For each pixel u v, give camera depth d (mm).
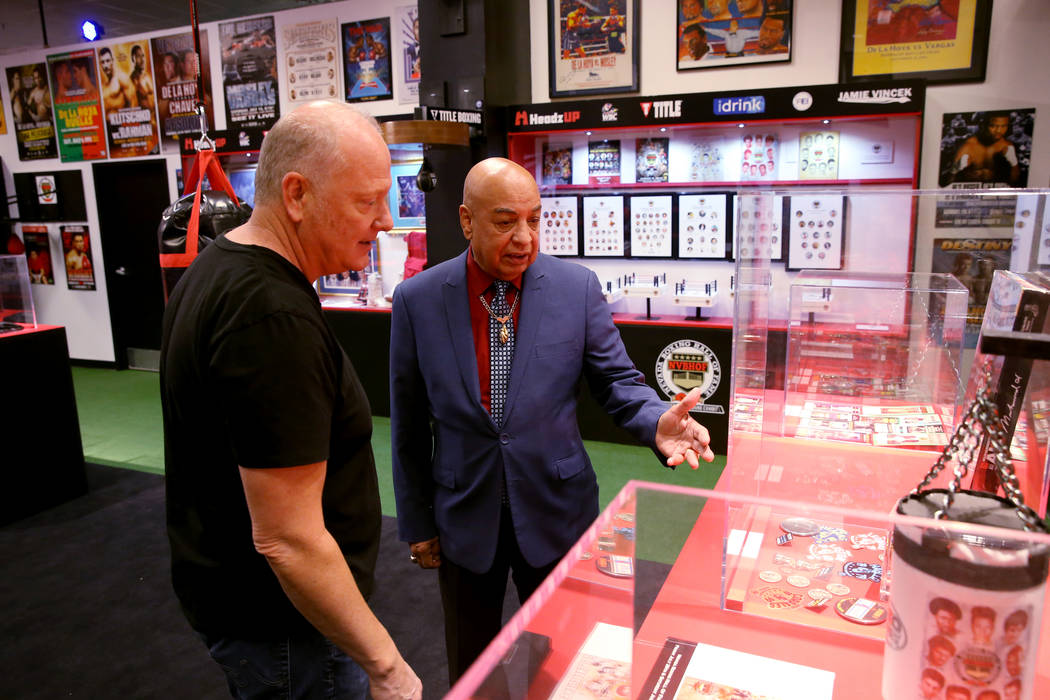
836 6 4141
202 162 1937
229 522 1197
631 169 4660
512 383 1676
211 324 1080
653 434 1574
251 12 6008
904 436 1503
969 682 575
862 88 3787
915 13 3971
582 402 4637
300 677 1289
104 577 3117
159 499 3984
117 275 7258
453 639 1814
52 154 7195
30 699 2326
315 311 1135
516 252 1574
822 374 1617
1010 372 1011
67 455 3955
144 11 6004
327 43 5832
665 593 897
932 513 636
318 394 1099
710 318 4527
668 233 4566
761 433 1517
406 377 1784
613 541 806
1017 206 1600
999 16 3836
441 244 4711
